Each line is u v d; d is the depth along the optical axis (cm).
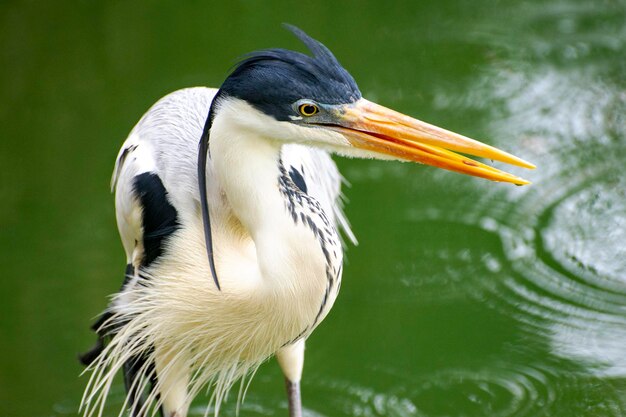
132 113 1388
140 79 1458
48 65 1496
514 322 1070
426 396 984
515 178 647
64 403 984
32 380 1012
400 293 1124
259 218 655
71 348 1050
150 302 734
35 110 1408
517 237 1190
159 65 1487
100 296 1109
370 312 1101
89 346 1050
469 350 1038
